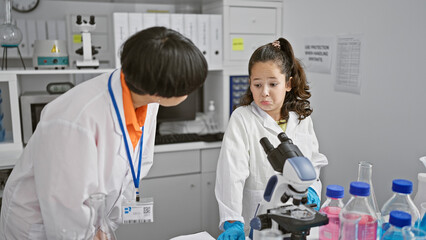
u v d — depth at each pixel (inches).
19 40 94.0
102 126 40.6
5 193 44.7
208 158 104.7
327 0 91.9
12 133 100.2
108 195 46.6
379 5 76.2
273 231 32.1
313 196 50.7
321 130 97.9
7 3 93.0
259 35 114.1
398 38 72.2
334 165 93.6
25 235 43.2
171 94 36.1
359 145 84.6
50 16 112.5
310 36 100.0
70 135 38.3
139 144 49.7
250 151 55.6
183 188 103.1
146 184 99.3
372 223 35.7
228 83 113.6
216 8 114.0
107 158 42.7
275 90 52.3
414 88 69.4
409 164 71.6
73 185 38.5
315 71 98.7
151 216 49.2
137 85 35.9
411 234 32.0
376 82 78.3
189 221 105.3
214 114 120.8
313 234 40.4
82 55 102.3
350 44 85.0
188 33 108.1
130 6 118.8
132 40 36.0
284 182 36.0
